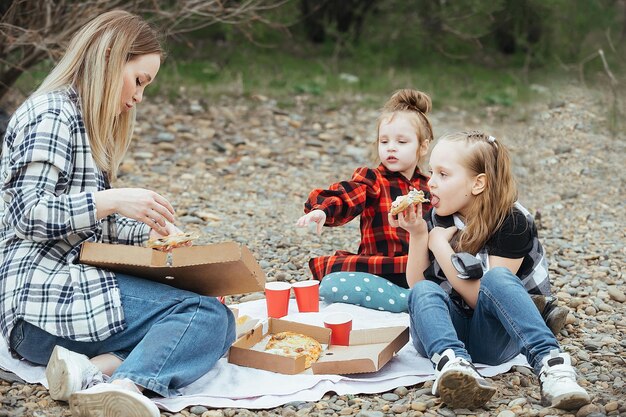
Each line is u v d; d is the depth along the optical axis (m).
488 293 3.14
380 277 4.23
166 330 2.99
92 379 2.92
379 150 4.38
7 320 3.10
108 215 3.19
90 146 3.17
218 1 7.65
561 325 3.71
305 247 5.47
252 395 3.06
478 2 12.58
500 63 13.50
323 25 13.91
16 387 3.17
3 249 3.17
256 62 12.34
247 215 6.31
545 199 6.96
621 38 11.23
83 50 3.18
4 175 3.09
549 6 12.14
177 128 8.80
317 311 4.06
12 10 6.80
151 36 3.28
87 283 3.05
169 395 2.98
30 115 3.07
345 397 3.11
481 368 3.35
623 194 7.03
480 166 3.36
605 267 5.02
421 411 2.99
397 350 3.40
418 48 13.61
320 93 10.94
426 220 3.58
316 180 7.52
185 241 3.22
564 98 9.52
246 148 8.39
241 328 3.60
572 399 2.88
